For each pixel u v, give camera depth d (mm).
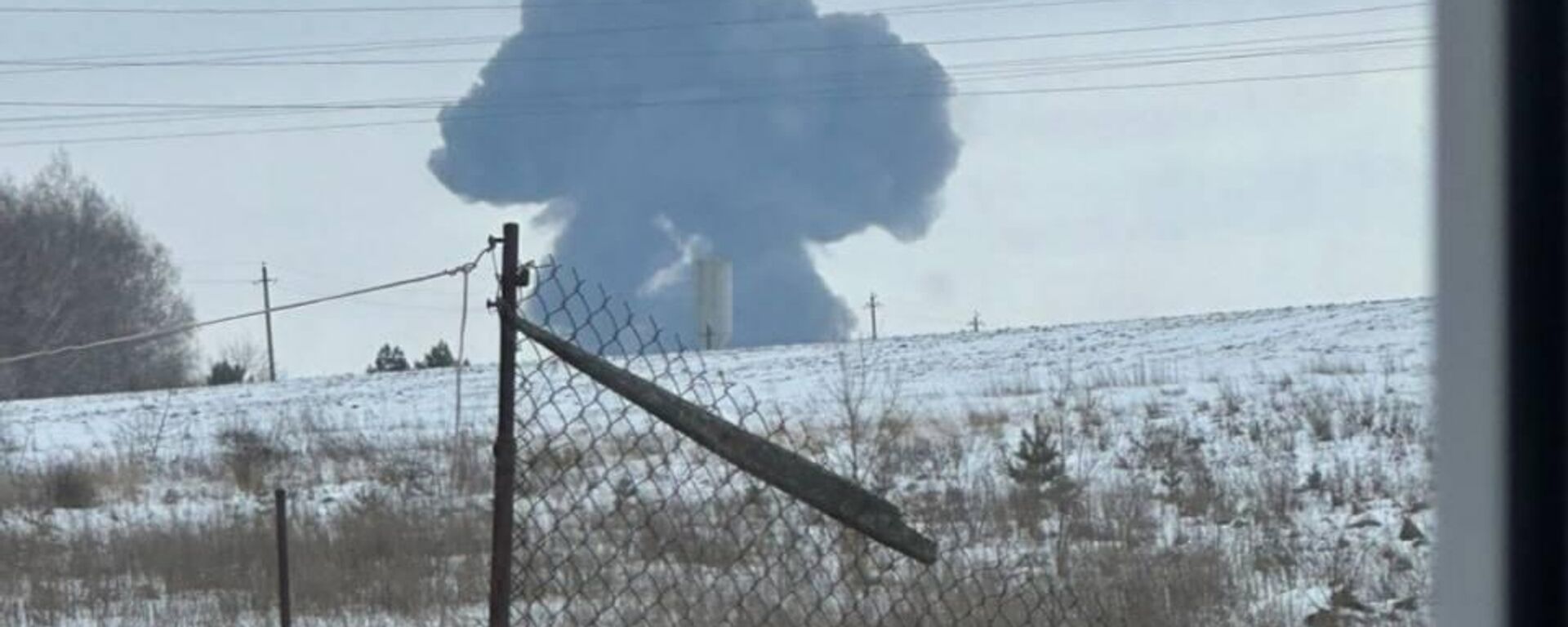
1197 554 30250
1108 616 25047
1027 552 27844
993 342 113250
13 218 155250
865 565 22047
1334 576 30203
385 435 68500
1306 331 98875
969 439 49688
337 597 33125
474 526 37781
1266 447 49562
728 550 22016
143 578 37656
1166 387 70938
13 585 37188
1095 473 45469
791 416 43562
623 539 22438
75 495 56031
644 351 20125
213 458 66500
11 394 153500
